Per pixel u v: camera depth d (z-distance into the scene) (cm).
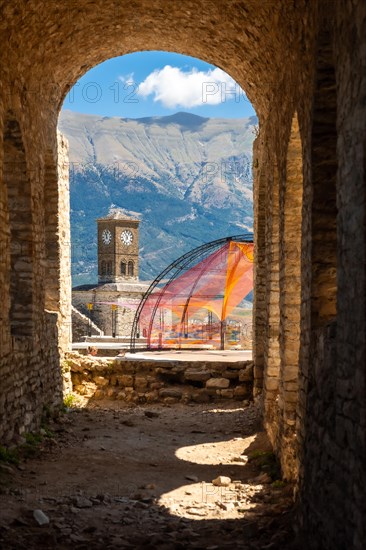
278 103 977
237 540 637
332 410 556
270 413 1102
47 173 1352
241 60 1130
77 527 658
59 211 1416
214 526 680
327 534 541
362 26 471
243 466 964
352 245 496
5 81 910
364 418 454
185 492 814
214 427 1244
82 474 877
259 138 1341
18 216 1069
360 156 476
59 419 1210
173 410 1425
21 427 987
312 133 677
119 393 1512
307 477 628
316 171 677
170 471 925
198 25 1089
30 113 1067
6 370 914
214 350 1906
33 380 1073
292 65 820
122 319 6444
